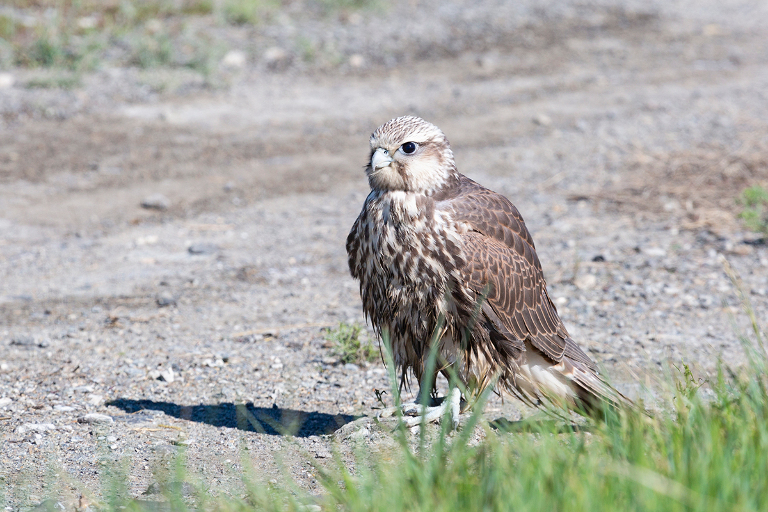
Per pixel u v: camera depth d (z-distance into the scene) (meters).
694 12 33.41
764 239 13.94
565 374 7.91
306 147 19.36
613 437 5.98
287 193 16.89
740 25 32.03
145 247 14.23
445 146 7.64
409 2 31.08
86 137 19.19
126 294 12.20
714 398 7.39
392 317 7.70
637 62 27.02
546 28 29.94
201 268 13.31
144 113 20.77
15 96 20.80
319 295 12.23
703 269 12.80
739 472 5.31
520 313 7.77
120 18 26.09
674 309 11.29
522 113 22.00
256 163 18.34
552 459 5.57
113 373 9.41
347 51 26.05
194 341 10.43
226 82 23.00
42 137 19.02
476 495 5.25
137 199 16.30
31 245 14.18
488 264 7.48
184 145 19.09
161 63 23.55
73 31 24.59
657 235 14.49
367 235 7.61
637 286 12.19
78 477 6.90
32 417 8.21
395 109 21.95
